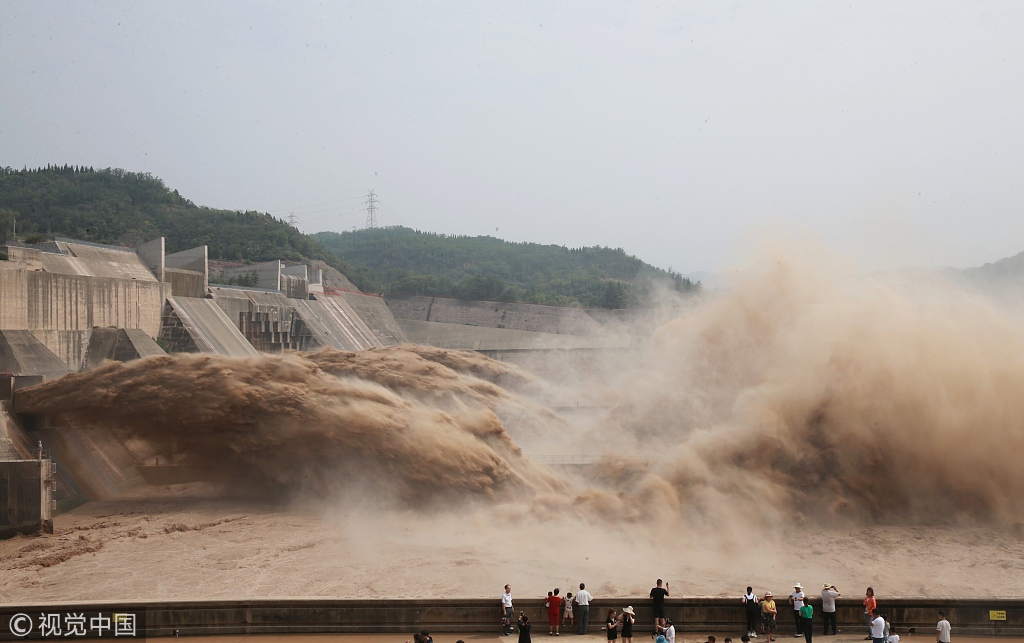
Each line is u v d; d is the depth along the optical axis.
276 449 50.94
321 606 27.78
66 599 32.00
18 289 79.12
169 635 27.16
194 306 122.50
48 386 52.16
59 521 45.38
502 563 38.03
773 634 28.17
